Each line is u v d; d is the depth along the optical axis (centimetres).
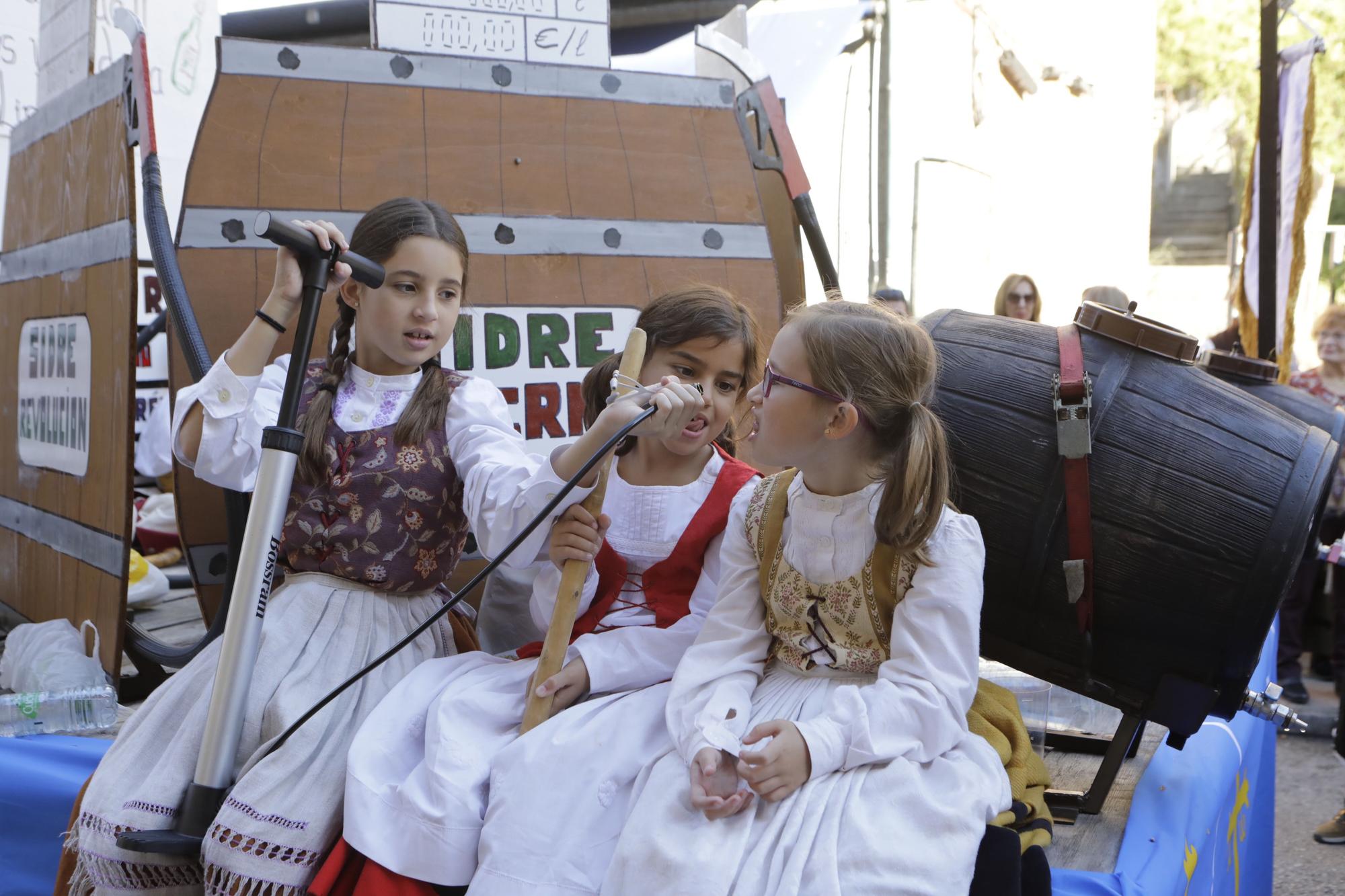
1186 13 1336
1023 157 686
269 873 155
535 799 153
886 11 569
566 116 288
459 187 272
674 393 165
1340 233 967
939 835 138
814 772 143
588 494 172
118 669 251
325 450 188
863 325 158
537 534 174
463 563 262
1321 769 423
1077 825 183
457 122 276
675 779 149
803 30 559
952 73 622
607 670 175
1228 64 1325
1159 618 173
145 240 441
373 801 157
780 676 167
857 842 136
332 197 259
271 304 179
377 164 265
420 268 186
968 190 642
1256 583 168
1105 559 174
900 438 159
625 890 140
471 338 268
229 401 182
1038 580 178
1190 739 222
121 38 423
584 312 279
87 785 172
